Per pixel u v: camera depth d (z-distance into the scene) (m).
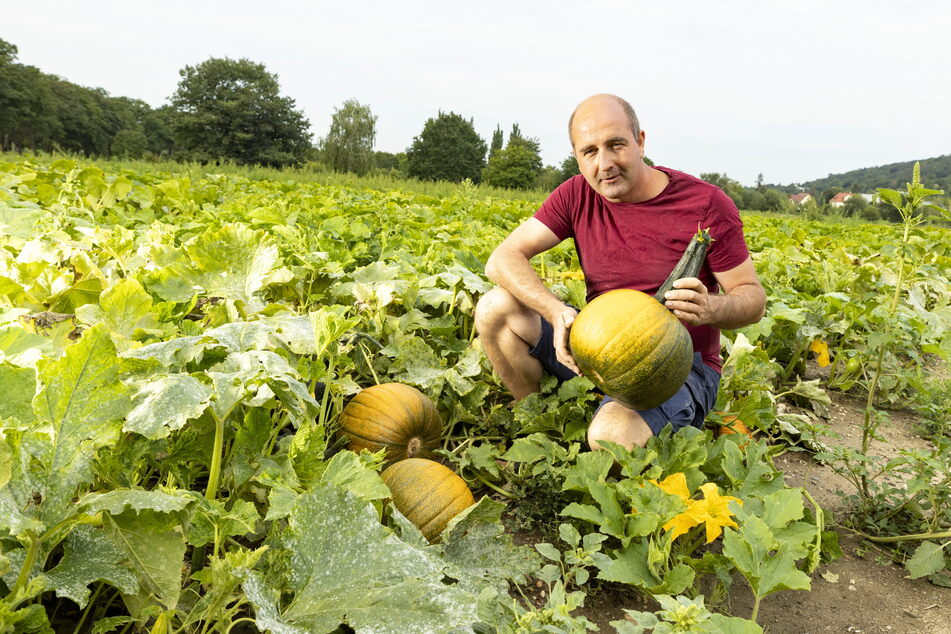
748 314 2.75
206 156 86.12
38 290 3.50
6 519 1.37
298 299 4.03
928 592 2.61
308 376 2.22
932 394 4.10
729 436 2.84
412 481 2.37
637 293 2.56
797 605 2.46
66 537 1.61
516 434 3.37
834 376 4.95
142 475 2.27
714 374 3.07
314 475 1.98
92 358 1.61
